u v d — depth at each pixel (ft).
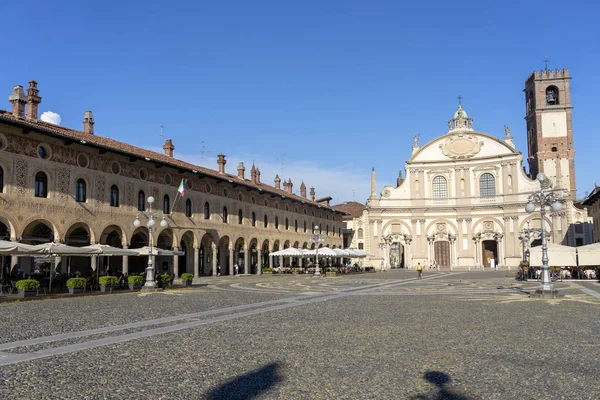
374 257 300.81
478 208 288.71
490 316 61.31
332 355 37.70
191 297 91.04
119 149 139.23
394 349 39.93
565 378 31.04
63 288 103.45
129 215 147.33
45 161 122.11
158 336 46.52
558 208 90.89
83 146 132.05
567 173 281.95
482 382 30.19
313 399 27.02
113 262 160.25
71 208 128.16
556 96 292.81
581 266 160.15
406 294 98.12
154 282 109.50
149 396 27.50
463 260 289.94
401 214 301.43
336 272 205.87
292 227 254.27
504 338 44.93
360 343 42.55
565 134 284.61
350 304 77.00
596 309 69.41
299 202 256.32
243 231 208.95
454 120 304.50
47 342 43.45
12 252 91.91
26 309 70.90
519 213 278.46
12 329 50.88
